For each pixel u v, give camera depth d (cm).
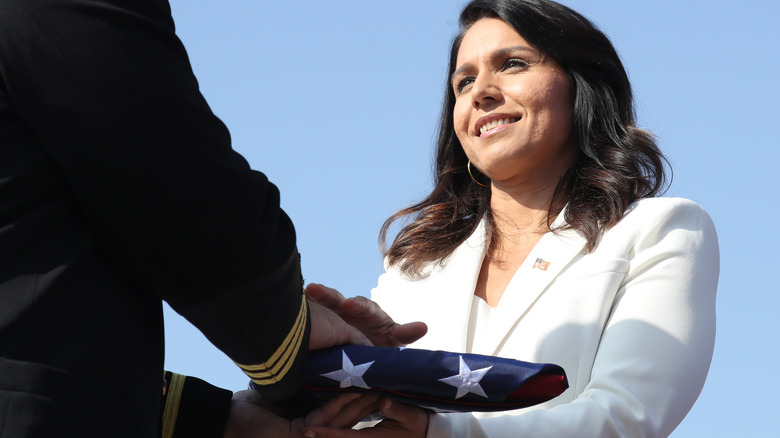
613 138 713
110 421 313
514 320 612
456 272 669
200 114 332
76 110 313
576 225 645
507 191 709
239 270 340
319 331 457
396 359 455
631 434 541
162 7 341
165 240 327
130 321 332
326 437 477
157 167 320
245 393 526
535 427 523
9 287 305
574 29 710
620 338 585
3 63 313
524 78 698
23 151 316
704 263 628
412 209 768
